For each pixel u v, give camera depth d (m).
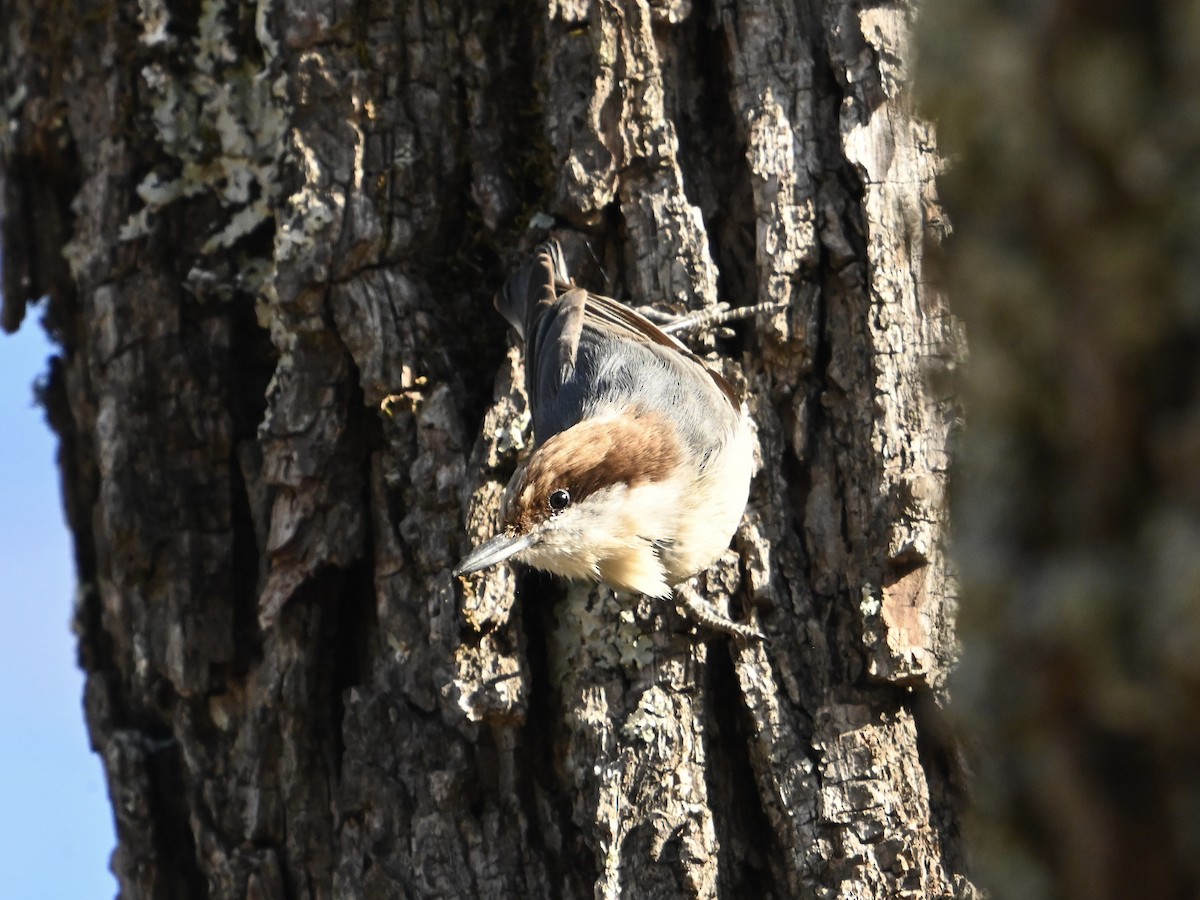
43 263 7.62
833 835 5.73
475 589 6.24
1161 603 1.96
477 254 6.98
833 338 6.30
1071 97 2.04
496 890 6.00
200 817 6.61
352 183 6.72
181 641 6.73
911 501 5.94
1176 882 2.00
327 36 6.79
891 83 6.34
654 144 6.62
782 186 6.41
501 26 6.91
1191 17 1.94
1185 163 1.97
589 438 6.41
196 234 7.18
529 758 6.20
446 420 6.55
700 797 5.89
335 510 6.59
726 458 6.21
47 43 7.44
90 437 7.52
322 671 6.59
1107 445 2.03
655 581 6.12
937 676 5.80
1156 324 2.00
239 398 7.05
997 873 2.18
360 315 6.64
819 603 6.13
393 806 6.17
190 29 7.25
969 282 2.18
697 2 6.72
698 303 6.55
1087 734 2.06
